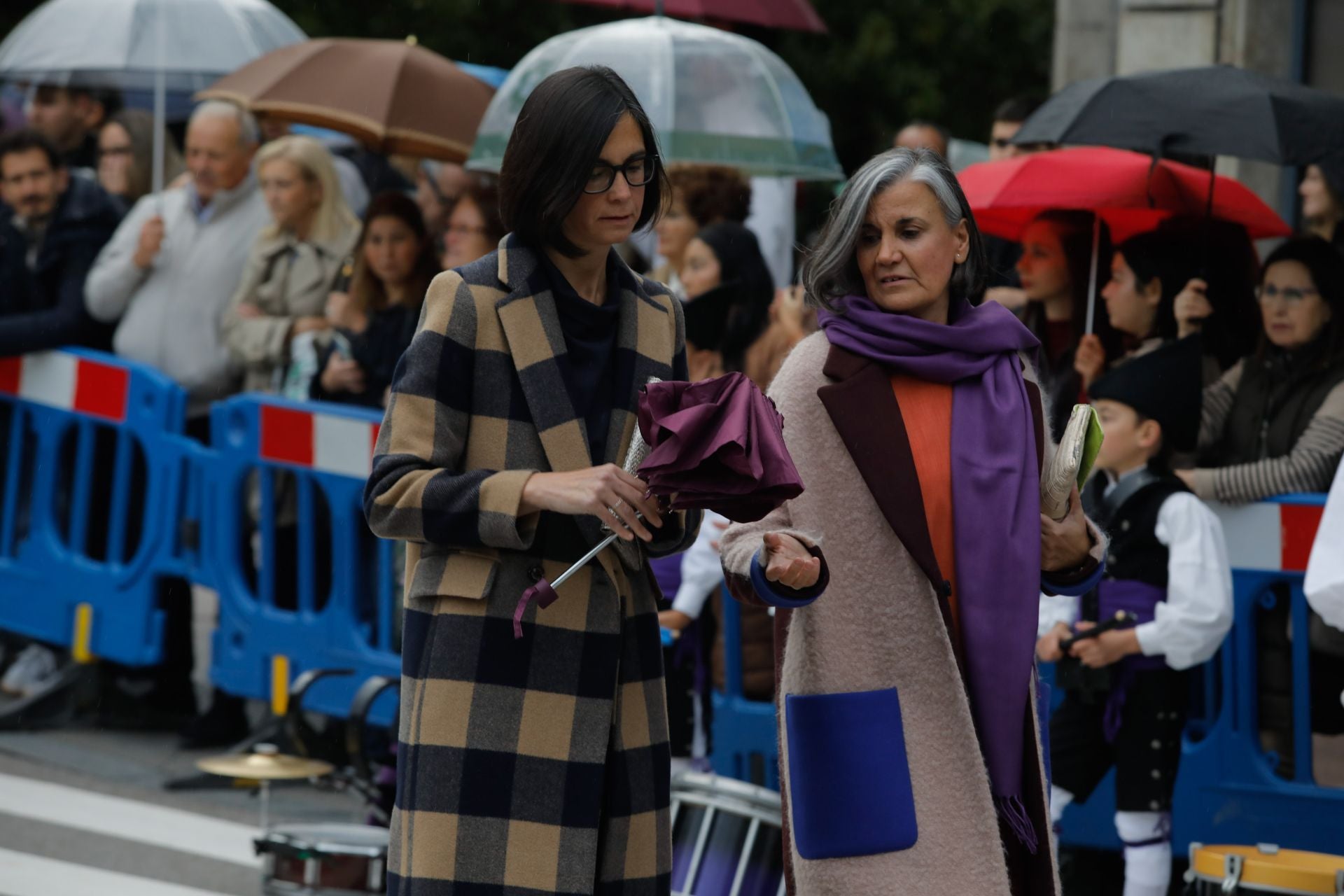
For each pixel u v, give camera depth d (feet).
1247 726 53.83
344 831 50.24
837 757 33.96
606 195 32.48
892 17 171.12
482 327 32.91
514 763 32.30
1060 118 61.26
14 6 152.25
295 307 78.48
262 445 71.51
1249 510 53.98
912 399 35.37
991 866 33.78
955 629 34.73
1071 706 54.03
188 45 86.33
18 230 79.77
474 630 32.40
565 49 72.84
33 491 79.71
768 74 73.51
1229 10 86.84
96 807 66.90
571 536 32.86
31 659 81.35
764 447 30.45
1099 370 63.36
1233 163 84.99
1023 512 34.68
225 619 73.36
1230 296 63.77
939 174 35.17
